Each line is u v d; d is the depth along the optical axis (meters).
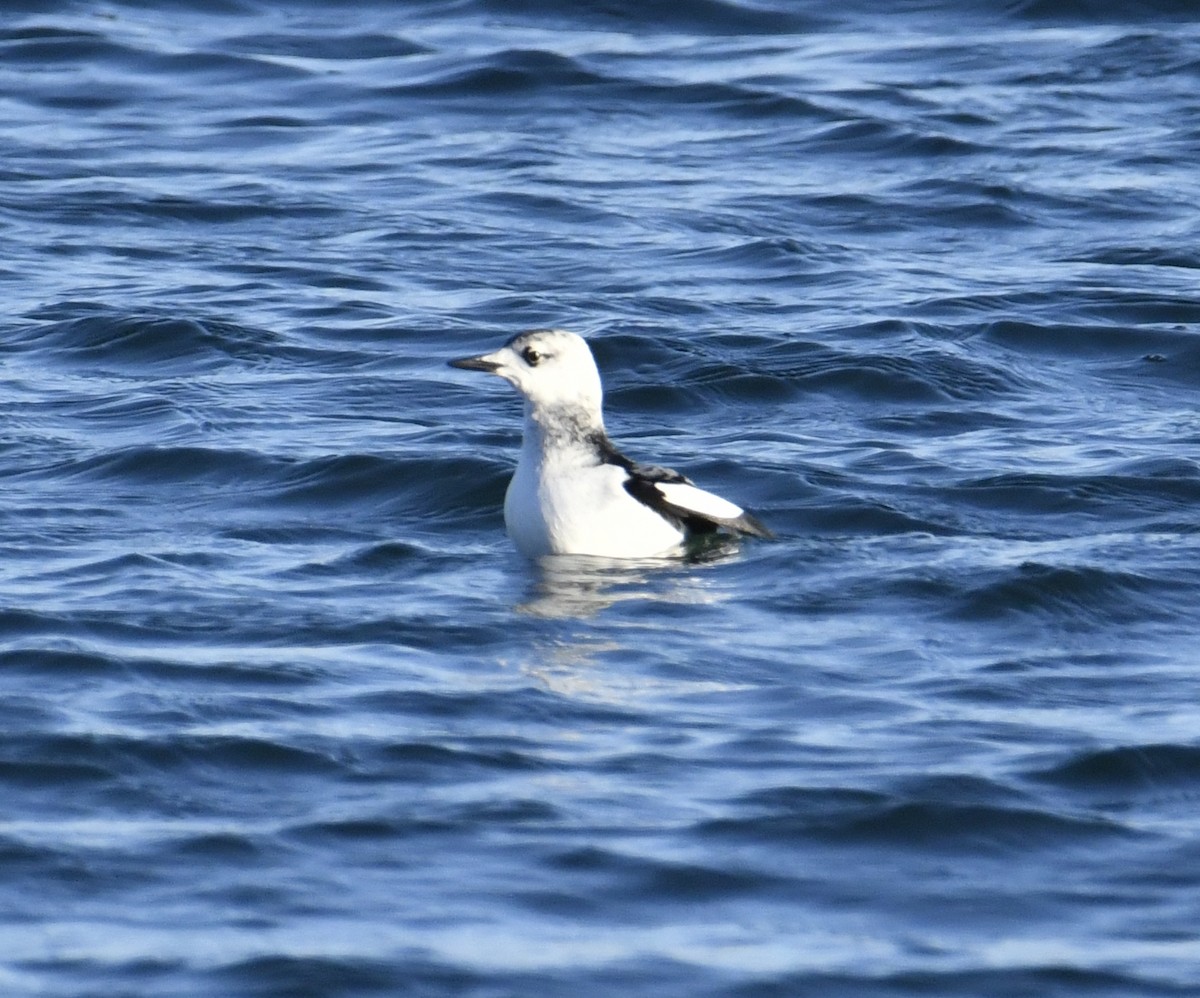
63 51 36.22
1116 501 16.67
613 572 14.71
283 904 9.48
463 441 18.55
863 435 18.97
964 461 17.94
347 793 10.69
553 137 31.88
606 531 14.91
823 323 22.72
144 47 36.44
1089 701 12.16
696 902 9.59
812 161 30.58
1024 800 10.65
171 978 8.81
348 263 25.59
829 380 20.61
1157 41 36.72
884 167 30.23
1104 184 29.03
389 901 9.52
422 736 11.45
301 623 13.51
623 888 9.69
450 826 10.30
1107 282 24.62
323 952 9.02
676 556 15.08
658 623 13.56
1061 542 15.49
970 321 22.84
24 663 12.53
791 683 12.43
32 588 14.26
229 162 30.69
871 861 10.01
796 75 34.84
